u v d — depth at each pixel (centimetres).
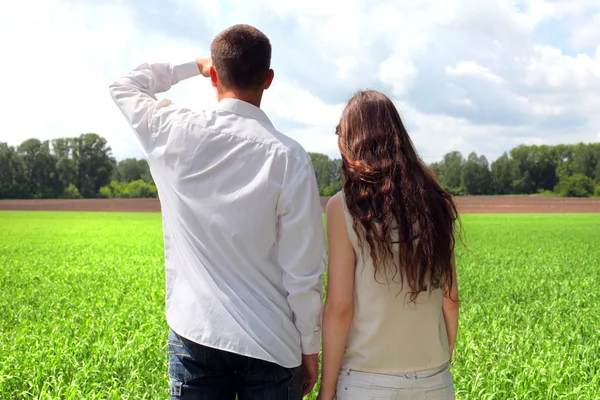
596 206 7119
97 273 1436
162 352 584
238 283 224
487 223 4312
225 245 223
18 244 2483
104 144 10906
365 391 228
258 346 220
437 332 234
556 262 1736
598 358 617
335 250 230
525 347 632
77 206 7331
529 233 3222
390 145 226
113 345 614
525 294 1107
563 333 731
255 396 229
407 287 226
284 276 225
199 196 226
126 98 250
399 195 220
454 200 239
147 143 242
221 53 229
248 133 226
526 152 11156
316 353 240
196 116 232
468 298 1046
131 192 10469
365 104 233
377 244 220
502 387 504
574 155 11000
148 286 1166
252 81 232
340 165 235
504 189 11050
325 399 231
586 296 1072
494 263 1702
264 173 221
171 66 274
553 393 485
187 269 229
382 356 228
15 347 632
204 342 221
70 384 493
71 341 633
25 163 10425
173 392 234
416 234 219
